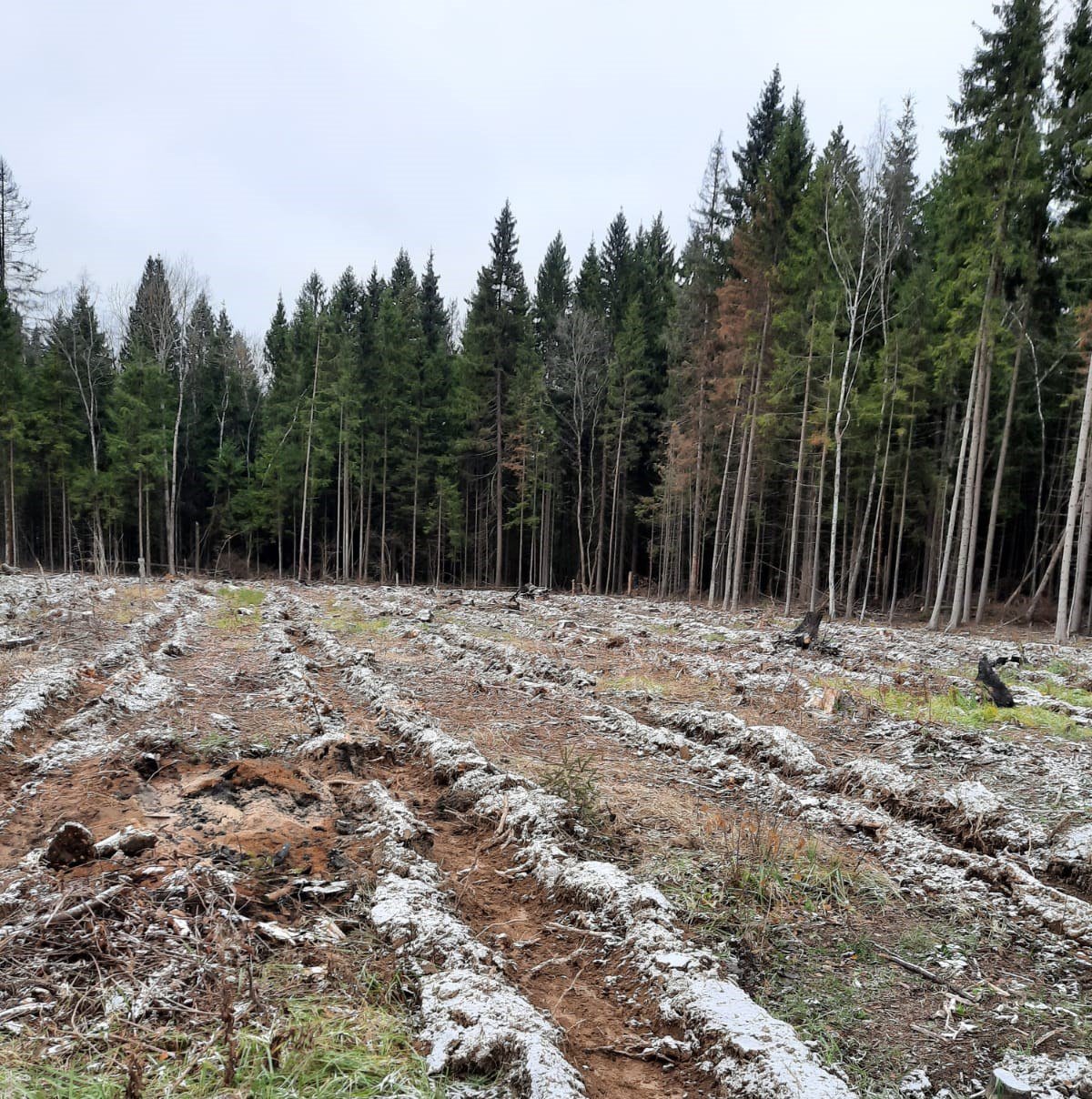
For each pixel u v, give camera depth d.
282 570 42.44
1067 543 18.64
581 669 11.57
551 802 5.41
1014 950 4.12
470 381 38.78
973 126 20.42
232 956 3.31
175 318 38.50
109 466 37.56
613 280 47.56
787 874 4.82
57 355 37.78
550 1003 3.38
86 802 5.10
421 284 54.81
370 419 39.56
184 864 4.18
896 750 7.76
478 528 41.06
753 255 24.36
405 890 4.05
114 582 22.80
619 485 40.56
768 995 3.60
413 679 10.28
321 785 5.75
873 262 24.23
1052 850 5.29
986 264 20.53
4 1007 2.93
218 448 43.44
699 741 8.01
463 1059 2.76
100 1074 2.56
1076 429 28.53
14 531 35.28
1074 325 23.02
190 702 8.14
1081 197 20.70
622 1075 2.96
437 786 6.20
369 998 3.18
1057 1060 3.17
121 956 3.26
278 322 54.19
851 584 26.05
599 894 4.20
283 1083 2.56
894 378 24.81
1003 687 9.82
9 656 9.80
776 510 35.75
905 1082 3.02
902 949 4.09
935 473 28.36
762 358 24.22
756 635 16.16
